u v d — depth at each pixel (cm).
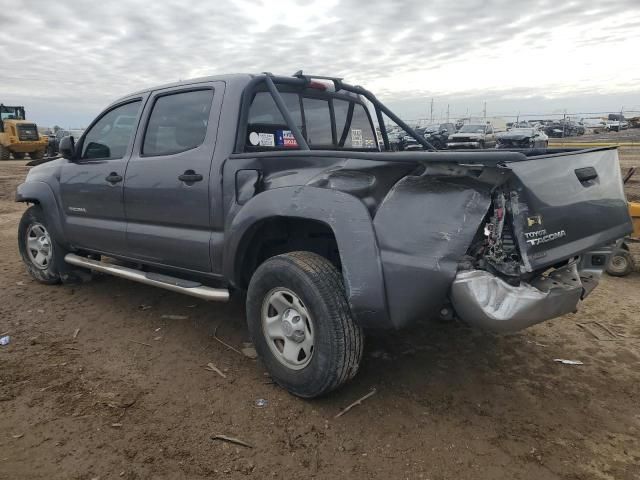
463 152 304
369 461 277
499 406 331
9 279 599
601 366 387
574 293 298
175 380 360
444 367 382
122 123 470
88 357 395
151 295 536
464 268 276
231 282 376
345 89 450
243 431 302
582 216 309
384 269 287
